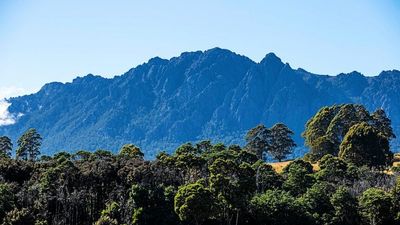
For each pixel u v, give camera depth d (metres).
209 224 108.19
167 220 102.94
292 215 108.12
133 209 103.25
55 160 127.62
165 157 129.75
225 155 132.88
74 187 110.19
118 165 120.19
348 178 131.75
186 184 111.50
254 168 127.94
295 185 122.19
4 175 115.62
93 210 106.81
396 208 111.81
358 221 111.31
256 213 109.25
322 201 112.94
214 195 105.56
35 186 107.38
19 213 95.88
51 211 104.69
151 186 111.38
